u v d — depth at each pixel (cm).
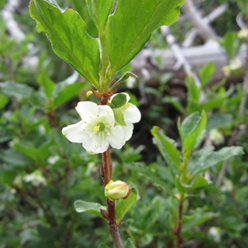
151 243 20
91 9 9
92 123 10
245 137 28
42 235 22
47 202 22
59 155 21
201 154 14
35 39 44
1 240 24
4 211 28
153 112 44
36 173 23
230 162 24
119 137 9
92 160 20
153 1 8
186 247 25
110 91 9
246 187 25
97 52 9
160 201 18
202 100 26
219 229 22
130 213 17
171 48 46
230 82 43
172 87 46
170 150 13
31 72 39
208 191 19
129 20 8
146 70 44
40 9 8
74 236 25
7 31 47
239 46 29
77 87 21
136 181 24
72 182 24
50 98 22
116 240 9
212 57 43
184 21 64
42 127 26
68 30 9
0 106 25
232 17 60
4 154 22
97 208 10
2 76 37
